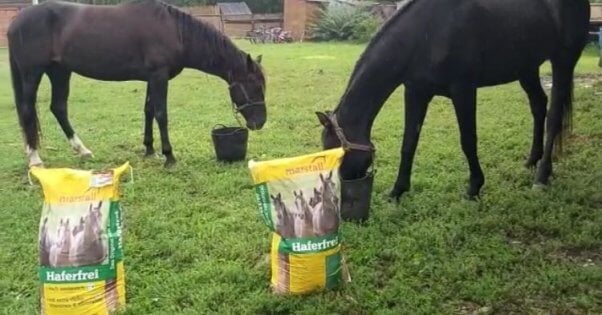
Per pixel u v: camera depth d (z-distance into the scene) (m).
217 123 8.23
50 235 2.93
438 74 4.27
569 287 3.29
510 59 4.47
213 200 5.01
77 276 2.91
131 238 4.20
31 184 5.51
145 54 5.79
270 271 3.56
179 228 4.37
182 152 6.61
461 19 4.18
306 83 12.16
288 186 3.21
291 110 9.06
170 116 8.81
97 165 6.20
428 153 6.05
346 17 26.22
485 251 3.76
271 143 6.91
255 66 5.99
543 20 4.51
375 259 3.74
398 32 4.19
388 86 4.25
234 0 36.53
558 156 5.18
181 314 3.14
